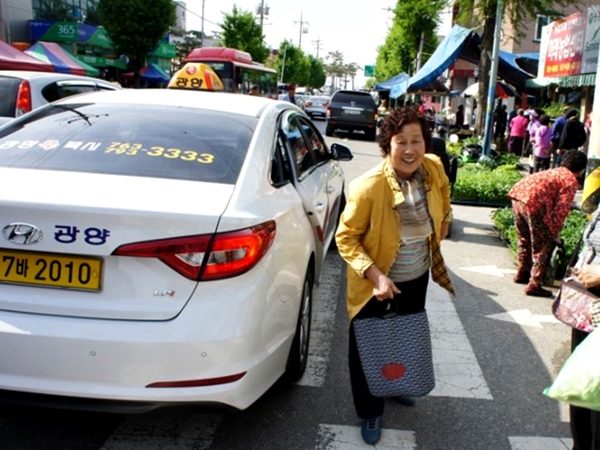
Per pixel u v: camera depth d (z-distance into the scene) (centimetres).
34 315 249
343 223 284
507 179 1012
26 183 265
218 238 249
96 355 242
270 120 374
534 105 2408
